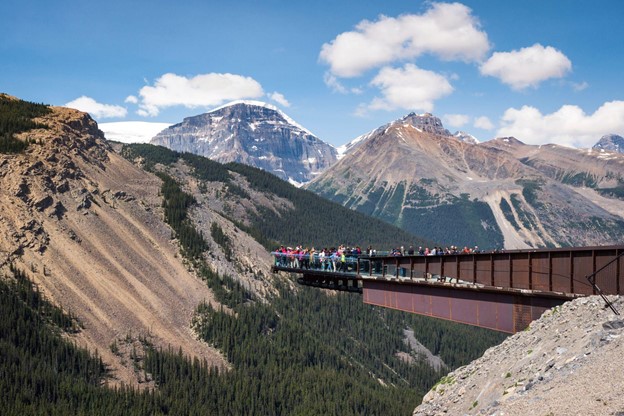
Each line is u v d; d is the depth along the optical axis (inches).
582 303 1481.3
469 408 1440.7
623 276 1508.4
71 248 7667.3
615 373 1087.0
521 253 1785.2
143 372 6712.6
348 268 2743.6
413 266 2253.9
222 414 6530.5
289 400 7460.6
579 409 1032.2
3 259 6998.0
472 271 1977.1
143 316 7549.2
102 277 7642.7
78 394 5767.7
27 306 6663.4
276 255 3307.1
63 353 6309.1
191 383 6722.4
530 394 1205.1
